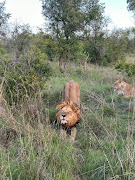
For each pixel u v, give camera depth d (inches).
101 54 633.6
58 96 284.0
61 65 543.2
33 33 521.7
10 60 241.6
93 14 516.7
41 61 252.7
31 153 142.3
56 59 544.7
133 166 131.8
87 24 543.2
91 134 185.5
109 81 411.8
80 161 154.7
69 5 514.9
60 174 129.0
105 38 589.0
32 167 129.7
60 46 519.8
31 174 125.7
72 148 163.0
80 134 196.4
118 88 319.0
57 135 176.2
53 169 134.0
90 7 535.5
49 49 529.0
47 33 540.1
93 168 143.9
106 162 143.5
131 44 675.4
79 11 527.2
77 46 530.3
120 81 321.1
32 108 196.9
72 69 538.9
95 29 557.6
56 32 521.0
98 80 418.0
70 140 176.4
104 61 642.2
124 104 266.7
